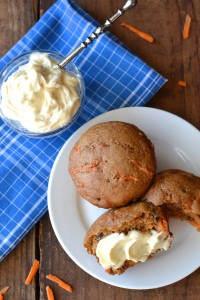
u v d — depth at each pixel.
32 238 0.43
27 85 0.40
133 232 0.38
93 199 0.39
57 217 0.41
